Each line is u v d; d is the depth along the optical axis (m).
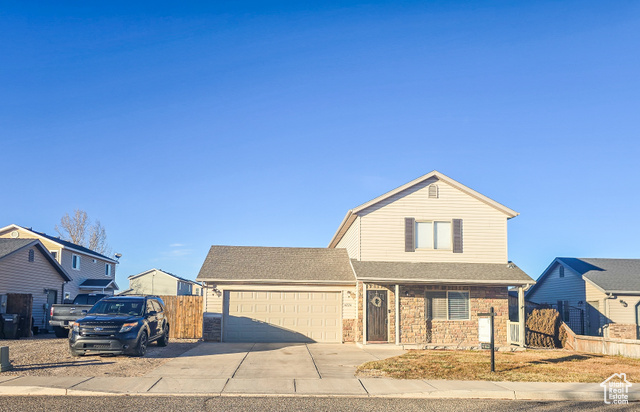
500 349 21.70
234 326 24.00
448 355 18.89
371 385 12.91
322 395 11.77
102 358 16.36
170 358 16.97
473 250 24.64
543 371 15.29
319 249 28.56
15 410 9.75
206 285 24.16
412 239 24.50
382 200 24.67
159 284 66.75
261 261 26.22
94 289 43.25
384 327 23.34
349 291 24.55
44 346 19.77
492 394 12.15
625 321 28.25
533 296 38.31
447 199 24.92
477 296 23.59
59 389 11.52
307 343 23.77
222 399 11.15
